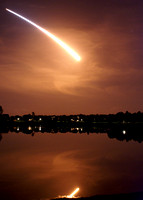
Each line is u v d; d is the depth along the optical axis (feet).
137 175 108.27
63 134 336.49
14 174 111.24
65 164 135.85
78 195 77.97
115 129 487.20
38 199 73.00
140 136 310.24
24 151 185.26
